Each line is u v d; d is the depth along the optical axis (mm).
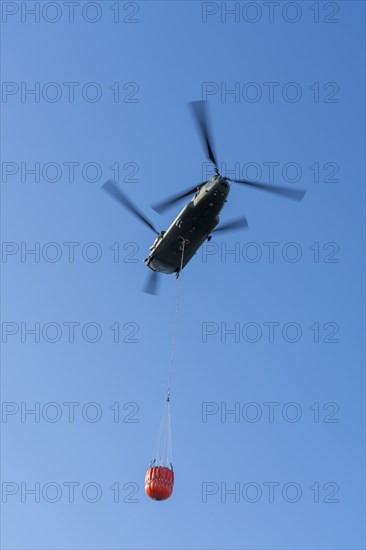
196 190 95062
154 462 91312
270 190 95062
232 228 100312
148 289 107812
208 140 93438
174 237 96812
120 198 101688
